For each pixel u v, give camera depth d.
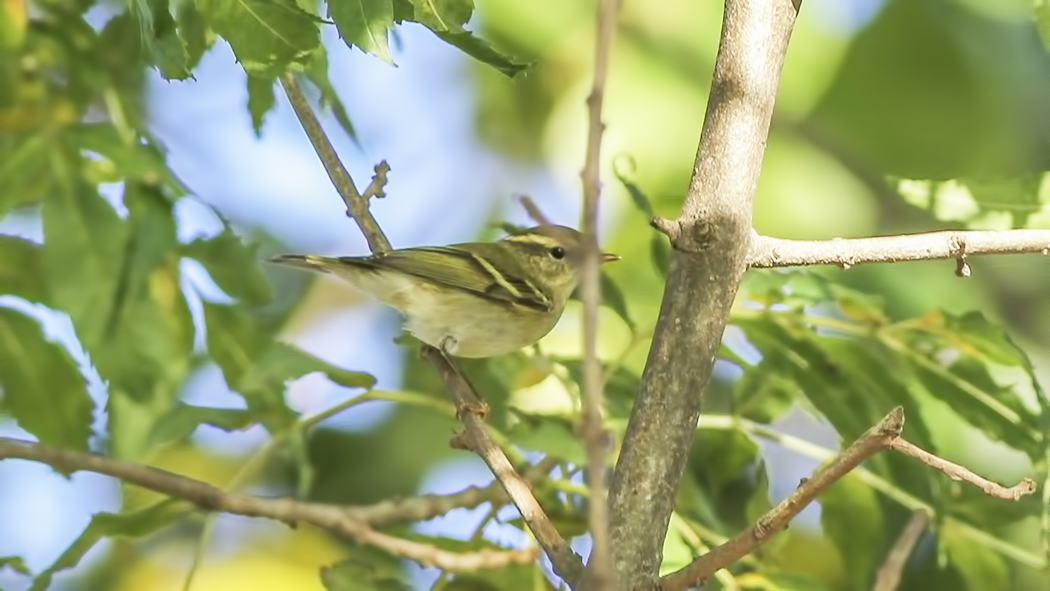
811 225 13.70
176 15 8.39
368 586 9.48
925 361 9.62
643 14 13.74
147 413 9.91
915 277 12.72
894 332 9.56
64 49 10.73
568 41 13.80
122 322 9.77
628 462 6.71
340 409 9.81
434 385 11.81
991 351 9.42
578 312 13.27
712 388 12.77
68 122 10.30
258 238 13.57
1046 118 14.16
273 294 10.25
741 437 10.57
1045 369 13.29
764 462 10.41
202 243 10.12
